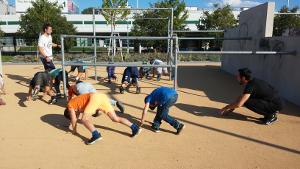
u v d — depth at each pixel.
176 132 4.49
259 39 8.40
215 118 5.23
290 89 6.54
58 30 22.88
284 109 5.85
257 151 3.89
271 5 7.89
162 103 4.37
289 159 3.67
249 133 4.52
